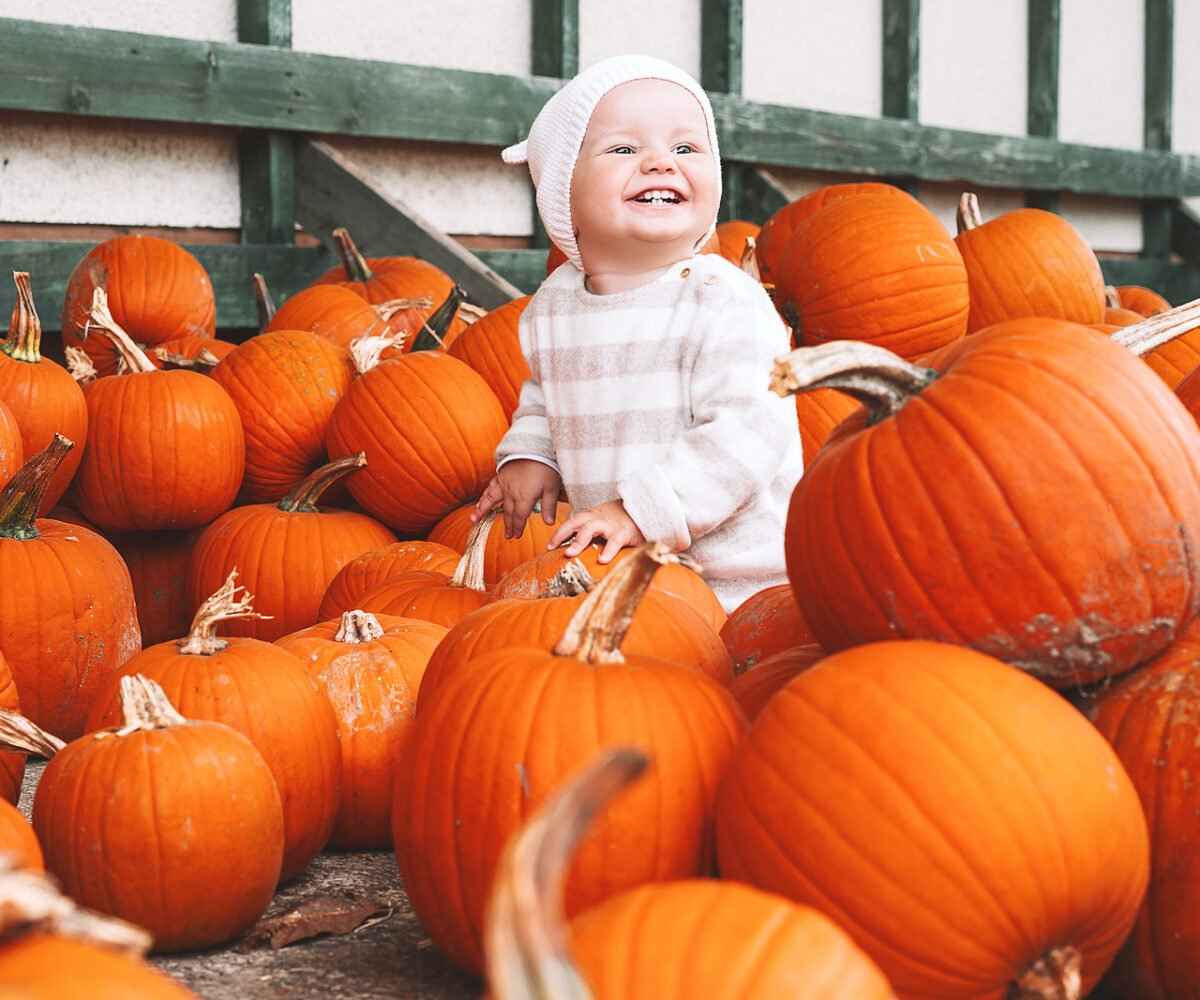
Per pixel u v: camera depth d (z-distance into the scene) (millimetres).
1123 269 10828
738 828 1587
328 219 6496
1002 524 1740
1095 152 10672
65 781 1981
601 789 943
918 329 3762
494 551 3443
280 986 1836
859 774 1517
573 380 3148
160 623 4070
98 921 1139
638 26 8086
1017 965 1511
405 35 7082
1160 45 11344
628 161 3049
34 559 3082
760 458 2857
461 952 1771
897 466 1793
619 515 2740
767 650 2342
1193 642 1880
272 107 6340
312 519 3797
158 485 3768
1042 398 1779
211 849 1947
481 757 1694
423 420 3850
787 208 4320
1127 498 1748
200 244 6305
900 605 1786
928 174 9523
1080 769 1531
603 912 1279
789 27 8977
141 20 6188
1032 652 1778
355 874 2359
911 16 9469
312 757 2279
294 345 4180
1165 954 1694
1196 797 1671
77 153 6043
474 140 7066
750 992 1171
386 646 2545
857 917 1496
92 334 4824
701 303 3033
